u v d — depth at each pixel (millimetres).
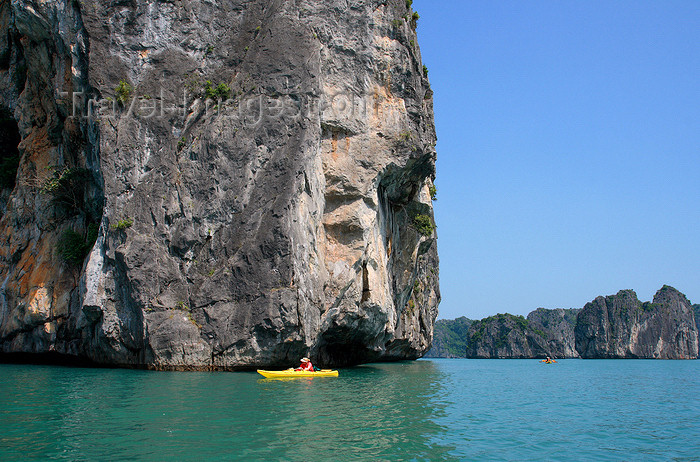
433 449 11492
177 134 27000
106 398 15648
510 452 11875
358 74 30984
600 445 13359
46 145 30891
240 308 24344
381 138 31266
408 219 38906
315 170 27875
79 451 9883
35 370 24188
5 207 32688
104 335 24672
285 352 24594
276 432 11836
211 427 12078
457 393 22891
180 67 27938
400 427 13516
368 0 31703
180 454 9859
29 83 31844
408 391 21797
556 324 178625
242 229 25531
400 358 51844
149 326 23984
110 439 10773
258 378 21938
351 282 29547
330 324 29219
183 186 26156
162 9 28203
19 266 29359
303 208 26375
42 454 9664
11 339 28516
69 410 13719
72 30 27328
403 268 38844
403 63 32281
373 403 17234
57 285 27641
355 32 31188
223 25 29422
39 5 27656
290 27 29031
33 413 13281
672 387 32594
